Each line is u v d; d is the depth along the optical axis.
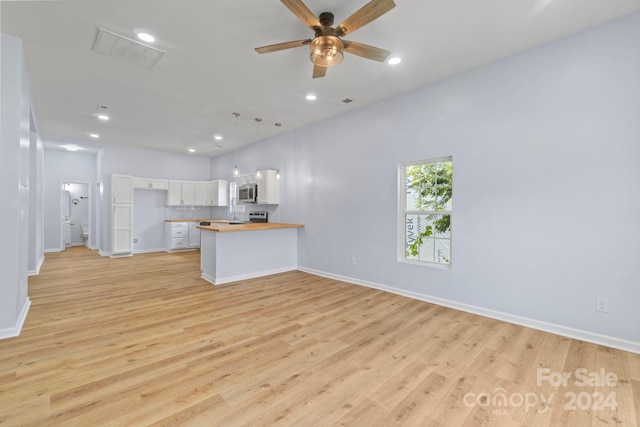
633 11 2.38
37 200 5.21
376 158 4.28
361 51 2.35
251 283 4.61
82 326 2.89
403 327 2.92
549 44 2.80
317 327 2.92
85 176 8.19
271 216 6.32
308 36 2.71
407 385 1.98
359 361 2.28
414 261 3.92
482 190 3.24
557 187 2.77
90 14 2.39
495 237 3.15
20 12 2.35
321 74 2.72
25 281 3.22
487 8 2.32
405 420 1.65
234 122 5.23
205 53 2.98
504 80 3.07
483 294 3.25
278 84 3.69
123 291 4.11
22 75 2.78
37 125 4.96
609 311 2.53
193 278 4.90
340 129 4.79
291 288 4.32
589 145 2.61
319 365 2.22
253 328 2.89
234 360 2.28
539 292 2.88
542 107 2.85
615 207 2.50
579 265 2.67
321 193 5.13
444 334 2.77
